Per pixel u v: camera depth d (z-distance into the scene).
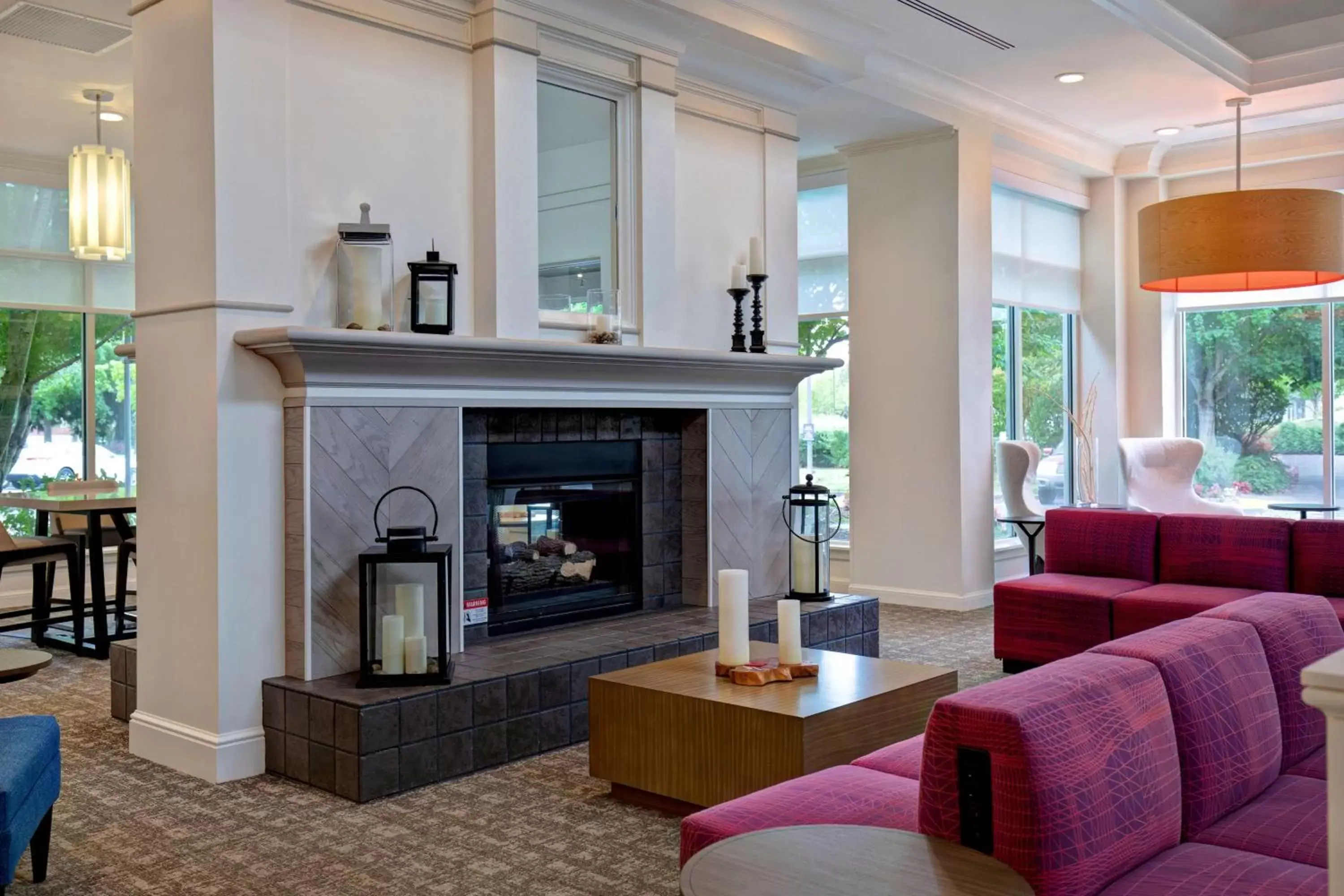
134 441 7.64
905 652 5.48
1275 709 2.38
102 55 5.29
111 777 3.63
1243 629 2.42
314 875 2.79
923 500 6.82
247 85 3.61
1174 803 1.94
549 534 4.64
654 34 4.75
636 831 3.08
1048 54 5.97
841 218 7.55
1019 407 7.81
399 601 3.61
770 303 5.55
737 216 5.41
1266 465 8.18
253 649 3.66
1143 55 6.00
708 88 5.24
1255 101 6.89
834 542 7.56
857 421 7.12
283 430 3.72
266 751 3.66
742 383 5.12
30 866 2.87
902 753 2.45
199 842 3.03
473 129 4.27
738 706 2.97
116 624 6.30
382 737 3.38
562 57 4.48
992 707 1.68
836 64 5.31
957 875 1.53
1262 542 4.78
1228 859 1.87
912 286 6.84
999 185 7.39
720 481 5.07
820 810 2.05
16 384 7.06
